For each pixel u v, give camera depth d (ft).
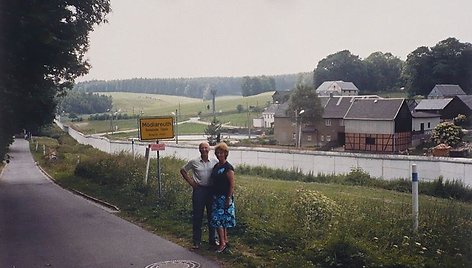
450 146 160.56
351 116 241.14
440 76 259.19
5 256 31.14
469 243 26.08
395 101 232.73
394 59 383.65
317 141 261.44
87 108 539.29
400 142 229.25
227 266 27.45
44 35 57.88
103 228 39.19
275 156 125.29
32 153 221.46
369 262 24.73
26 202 59.16
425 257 24.34
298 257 26.89
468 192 76.23
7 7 54.85
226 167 30.25
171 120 50.49
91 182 78.59
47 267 28.55
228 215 30.09
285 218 33.65
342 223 30.19
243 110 477.36
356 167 106.63
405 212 33.55
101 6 70.28
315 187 82.53
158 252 30.86
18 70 65.51
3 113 68.64
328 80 402.93
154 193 50.21
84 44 71.72
